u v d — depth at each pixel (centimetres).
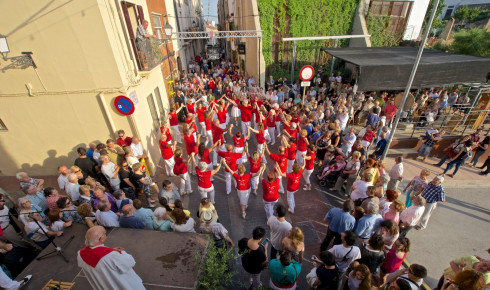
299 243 406
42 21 622
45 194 561
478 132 875
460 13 2788
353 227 496
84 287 355
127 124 767
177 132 1077
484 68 1197
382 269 445
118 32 696
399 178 710
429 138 1018
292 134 877
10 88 702
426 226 693
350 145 846
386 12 1823
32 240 496
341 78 1677
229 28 2664
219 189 805
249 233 628
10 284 346
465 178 932
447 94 1294
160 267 378
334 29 1822
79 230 465
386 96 1321
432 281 535
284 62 1848
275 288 403
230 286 494
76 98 723
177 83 1565
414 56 1315
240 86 1605
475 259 402
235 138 848
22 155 820
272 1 1641
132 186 684
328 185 809
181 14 2138
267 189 593
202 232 489
